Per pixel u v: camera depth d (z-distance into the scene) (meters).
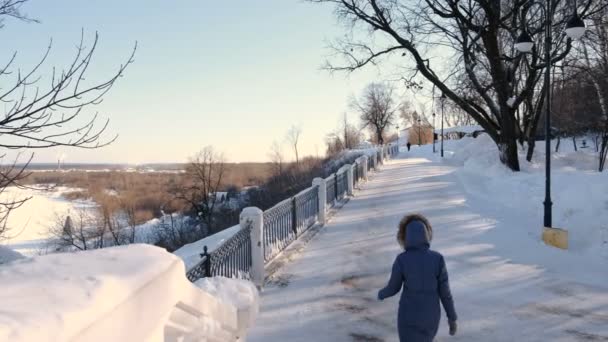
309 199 11.82
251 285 3.47
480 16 23.28
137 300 1.53
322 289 7.15
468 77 24.23
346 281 7.53
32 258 1.65
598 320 5.81
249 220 7.28
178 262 1.98
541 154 28.55
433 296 3.99
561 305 6.30
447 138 85.12
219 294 3.09
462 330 5.57
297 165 62.09
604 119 27.97
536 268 7.95
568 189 13.09
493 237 10.19
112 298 1.39
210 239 14.76
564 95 40.00
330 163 50.22
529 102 29.03
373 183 22.81
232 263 6.42
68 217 33.19
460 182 20.53
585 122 38.25
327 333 5.56
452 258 8.63
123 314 1.43
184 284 2.00
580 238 9.74
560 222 11.26
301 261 8.76
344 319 5.98
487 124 23.61
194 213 43.66
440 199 16.09
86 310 1.25
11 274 1.44
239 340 3.10
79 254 1.76
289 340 5.35
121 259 1.76
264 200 37.28
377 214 13.70
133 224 38.41
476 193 17.56
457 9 21.38
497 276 7.55
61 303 1.23
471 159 27.09
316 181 12.69
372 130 85.00
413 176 24.94
